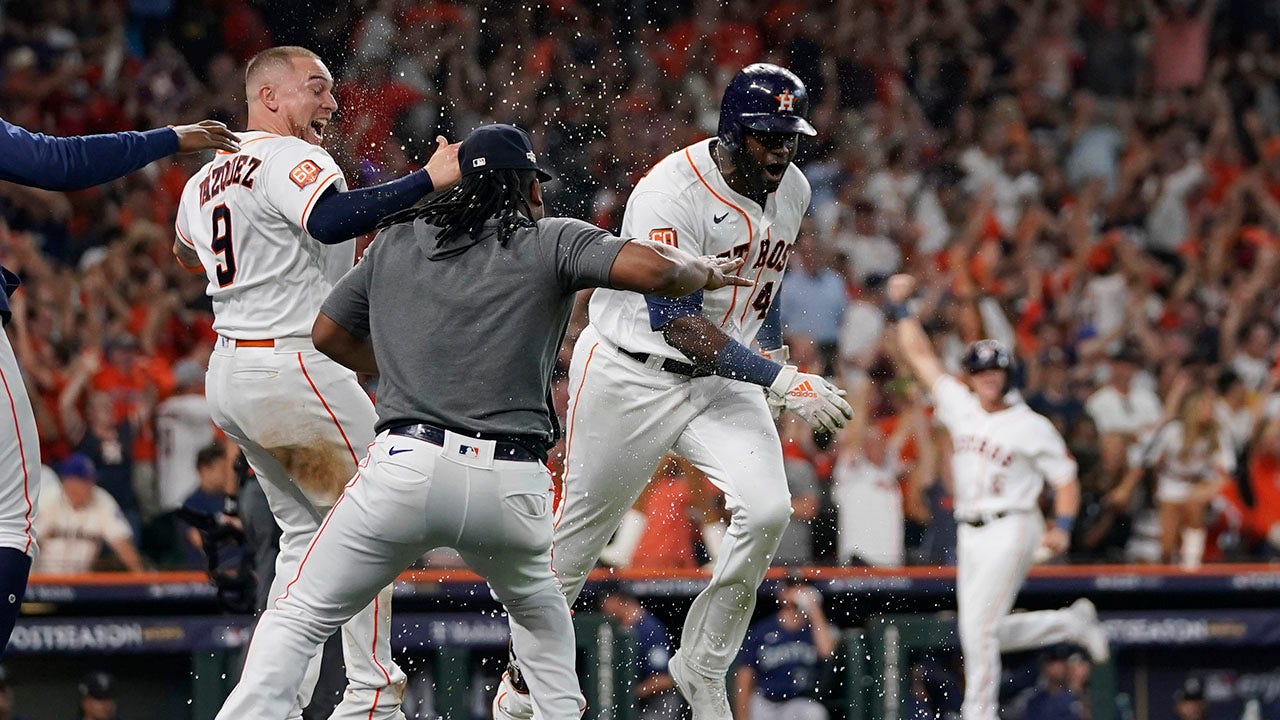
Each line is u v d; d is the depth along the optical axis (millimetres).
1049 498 43719
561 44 59844
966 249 55250
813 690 36125
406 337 17828
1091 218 59219
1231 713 39406
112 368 39656
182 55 55562
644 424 22188
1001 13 68562
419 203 19016
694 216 21562
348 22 57188
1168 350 53688
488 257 17797
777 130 20844
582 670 33812
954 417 37438
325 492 20969
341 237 19359
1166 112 66938
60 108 51156
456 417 17516
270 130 21250
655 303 21000
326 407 20766
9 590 18188
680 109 60375
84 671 32750
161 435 38406
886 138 62031
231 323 20891
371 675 21016
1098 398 47688
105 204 47625
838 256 52469
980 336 50781
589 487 22609
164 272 44344
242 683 17844
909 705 36344
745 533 21781
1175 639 38406
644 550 37281
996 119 63750
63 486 35219
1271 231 62562
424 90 56531
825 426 20469
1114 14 69750
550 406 18516
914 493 42531
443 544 17938
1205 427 44250
